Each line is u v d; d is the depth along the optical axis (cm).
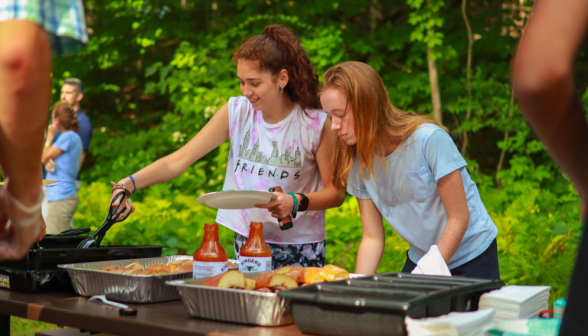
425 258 180
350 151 217
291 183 244
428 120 206
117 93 1005
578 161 88
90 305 175
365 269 226
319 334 137
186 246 405
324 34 756
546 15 81
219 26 880
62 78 925
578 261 83
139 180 239
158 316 159
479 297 152
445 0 819
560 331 83
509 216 440
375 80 202
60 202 488
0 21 98
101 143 917
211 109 736
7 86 98
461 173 216
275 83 228
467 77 778
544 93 80
